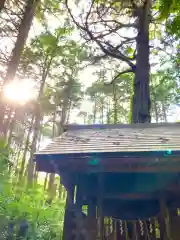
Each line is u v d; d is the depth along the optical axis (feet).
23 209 18.80
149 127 16.94
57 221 22.50
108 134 14.98
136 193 11.34
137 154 9.82
